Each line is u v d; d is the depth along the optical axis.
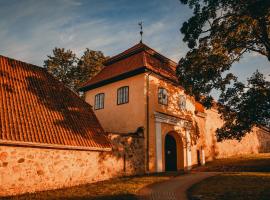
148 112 17.48
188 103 22.23
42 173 10.99
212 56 16.23
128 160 15.25
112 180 13.45
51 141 11.23
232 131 16.78
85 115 14.92
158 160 17.20
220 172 16.27
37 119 11.98
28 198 9.30
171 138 20.64
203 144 23.84
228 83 16.72
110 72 21.06
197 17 16.17
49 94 14.30
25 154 10.59
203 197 8.88
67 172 11.92
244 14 14.65
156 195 9.45
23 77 14.02
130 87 18.66
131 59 20.33
